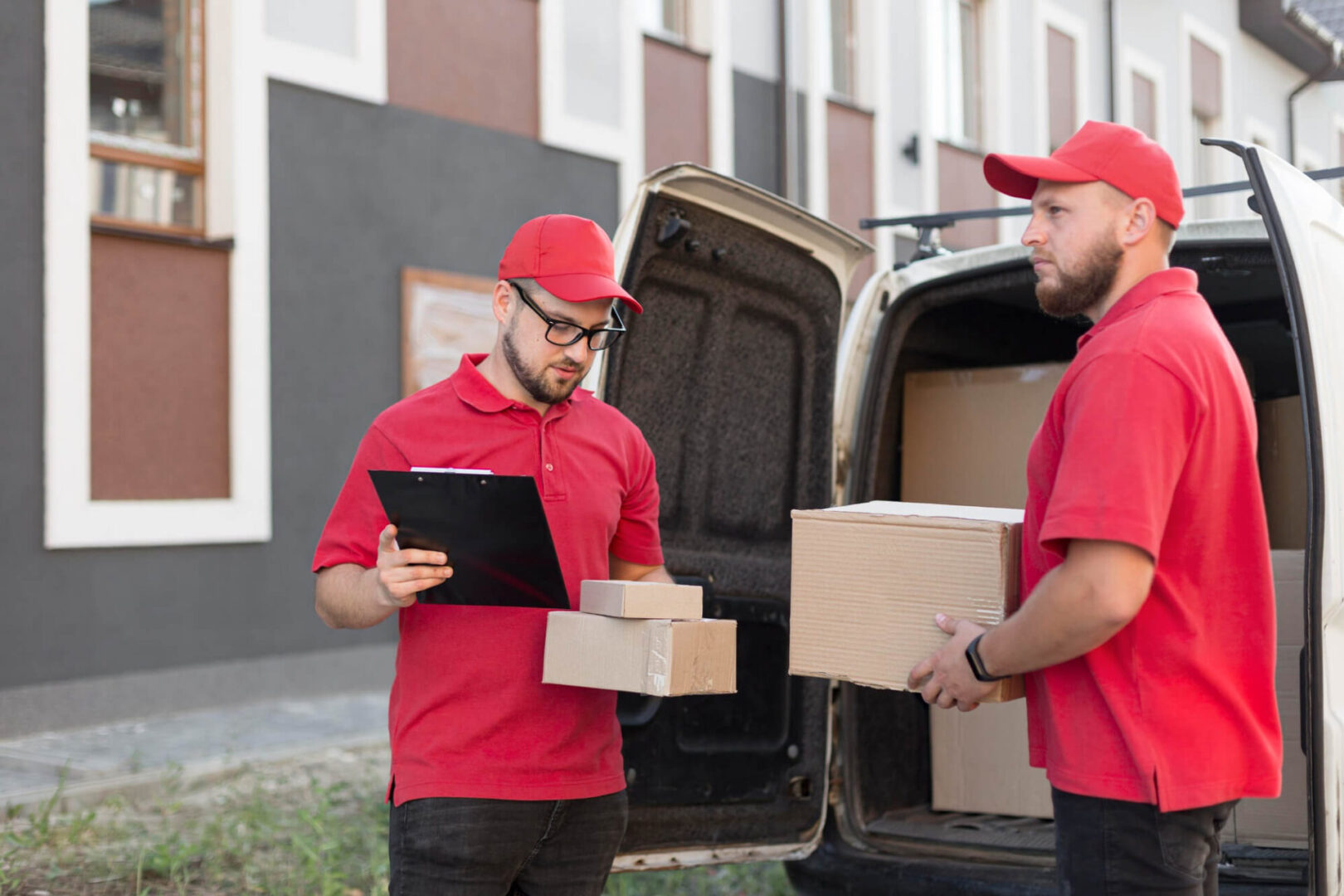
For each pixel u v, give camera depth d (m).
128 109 6.83
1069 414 1.90
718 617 3.20
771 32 10.77
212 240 7.01
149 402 6.76
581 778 2.16
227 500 7.09
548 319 2.12
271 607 7.28
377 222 7.78
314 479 7.48
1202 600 1.90
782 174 10.77
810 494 3.48
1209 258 3.10
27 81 6.24
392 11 7.84
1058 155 2.05
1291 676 3.11
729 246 3.11
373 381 7.77
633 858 3.03
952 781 3.75
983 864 3.30
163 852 4.10
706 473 3.19
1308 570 2.34
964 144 12.66
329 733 6.49
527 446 2.19
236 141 7.06
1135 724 1.87
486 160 8.41
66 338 6.33
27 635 6.23
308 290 7.43
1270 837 3.10
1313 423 2.36
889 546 2.22
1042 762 2.05
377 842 4.53
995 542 2.11
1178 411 1.83
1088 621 1.80
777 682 3.35
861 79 11.67
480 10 8.35
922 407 3.88
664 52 9.75
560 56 8.83
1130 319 1.92
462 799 2.07
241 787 5.40
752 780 3.27
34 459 6.26
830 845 3.48
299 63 7.33
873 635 2.23
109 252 6.59
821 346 3.47
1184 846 1.88
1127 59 10.72
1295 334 2.38
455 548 2.00
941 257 3.59
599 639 2.06
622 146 9.30
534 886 2.20
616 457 2.31
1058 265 2.05
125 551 6.61
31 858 4.18
